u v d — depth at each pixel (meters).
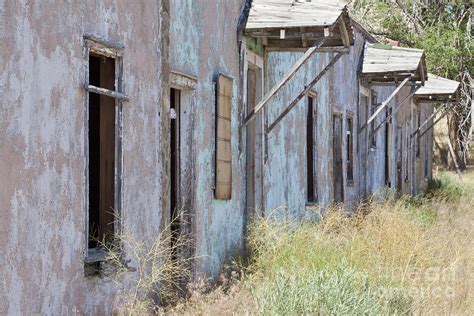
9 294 6.82
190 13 11.37
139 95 9.51
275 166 15.41
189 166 11.48
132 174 9.30
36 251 7.24
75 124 7.95
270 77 15.31
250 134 14.54
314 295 8.53
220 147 12.54
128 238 9.03
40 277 7.30
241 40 13.55
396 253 12.70
